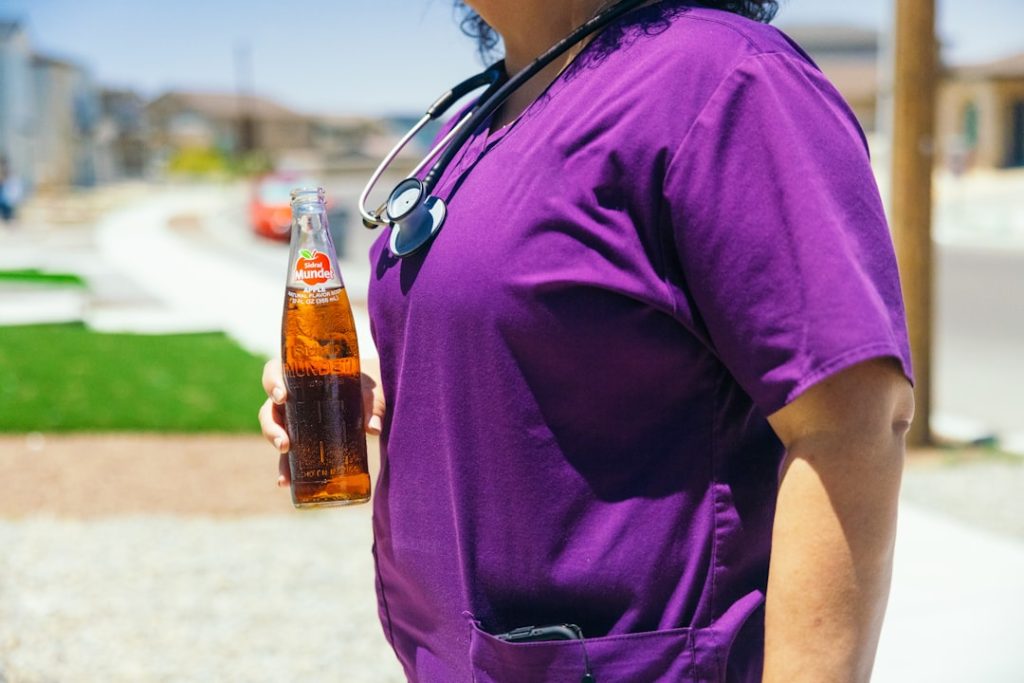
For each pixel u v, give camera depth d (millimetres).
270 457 6406
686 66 1068
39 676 3541
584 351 1092
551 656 1128
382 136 103938
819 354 974
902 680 3268
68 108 54188
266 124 92438
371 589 4363
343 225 24094
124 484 5820
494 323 1121
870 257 1016
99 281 16328
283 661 3699
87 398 7863
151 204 44125
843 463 1000
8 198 31453
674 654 1125
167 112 87312
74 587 4336
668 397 1118
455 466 1178
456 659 1257
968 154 47500
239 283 16219
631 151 1061
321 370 1344
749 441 1151
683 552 1135
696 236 1034
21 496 5594
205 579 4438
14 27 45938
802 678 1011
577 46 1257
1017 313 11719
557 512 1141
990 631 3576
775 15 1377
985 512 4996
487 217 1143
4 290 14328
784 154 1010
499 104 1283
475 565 1183
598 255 1075
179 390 8203
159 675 3578
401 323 1265
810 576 1010
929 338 6262
